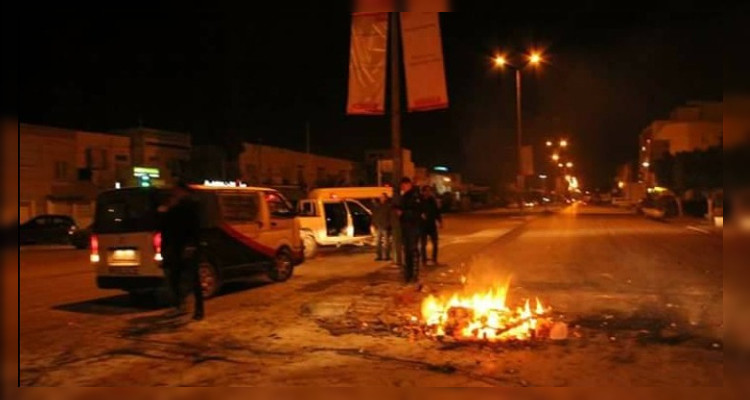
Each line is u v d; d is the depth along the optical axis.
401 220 14.15
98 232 12.18
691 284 13.41
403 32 13.75
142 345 8.64
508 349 8.05
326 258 20.28
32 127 40.69
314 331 9.32
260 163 55.97
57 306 12.19
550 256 19.64
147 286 11.74
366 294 12.59
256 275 13.81
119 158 46.34
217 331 9.46
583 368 7.20
